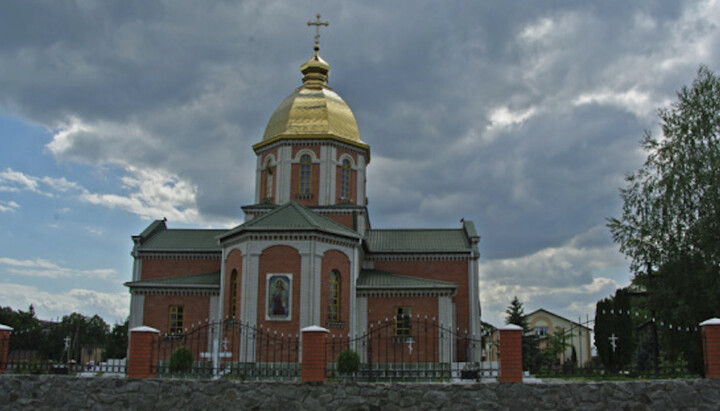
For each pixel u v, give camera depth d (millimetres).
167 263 41094
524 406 17344
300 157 39875
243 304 31906
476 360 37562
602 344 38688
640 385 17516
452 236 41938
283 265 32219
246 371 24281
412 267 39781
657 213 33812
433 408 17406
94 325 73500
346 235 34062
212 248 40688
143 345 19062
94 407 18281
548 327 73688
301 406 17656
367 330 34312
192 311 36469
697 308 30672
